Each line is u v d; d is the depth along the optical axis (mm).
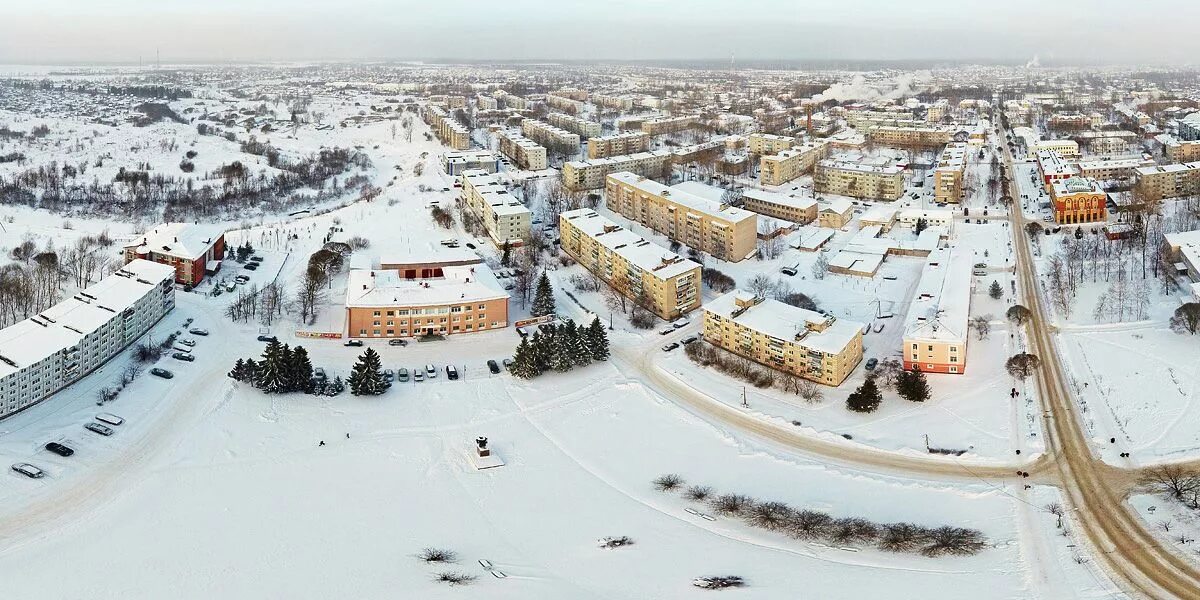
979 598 155250
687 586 160750
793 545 174750
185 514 185375
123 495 191500
